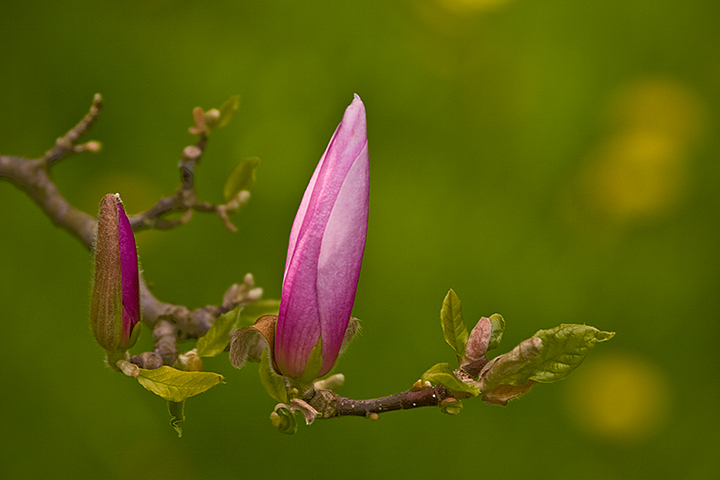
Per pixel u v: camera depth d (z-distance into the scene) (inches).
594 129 67.8
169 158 63.7
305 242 29.3
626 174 65.6
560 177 66.2
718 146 67.3
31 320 58.5
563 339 29.2
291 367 29.6
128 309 29.8
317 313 29.4
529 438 58.4
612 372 60.7
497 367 29.3
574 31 69.7
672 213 65.8
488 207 64.4
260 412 56.7
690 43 69.4
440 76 67.5
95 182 62.2
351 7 68.1
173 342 33.6
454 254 62.2
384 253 61.4
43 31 65.6
